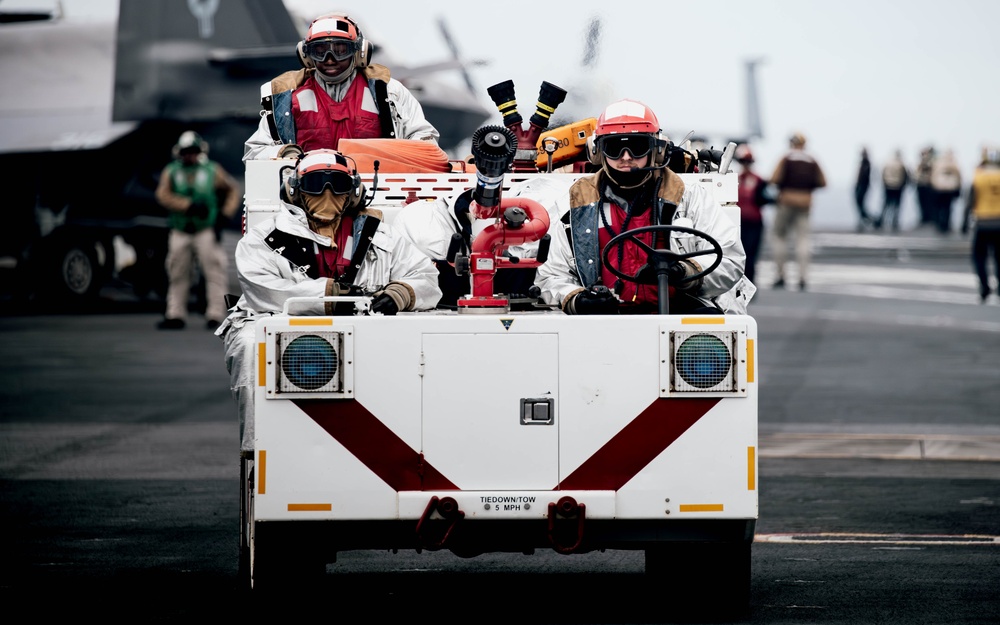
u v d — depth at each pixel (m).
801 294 76.44
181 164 58.94
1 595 20.05
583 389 17.27
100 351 52.59
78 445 33.97
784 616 18.88
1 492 28.33
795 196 79.44
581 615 19.02
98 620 18.61
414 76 67.38
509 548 17.58
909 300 72.88
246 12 72.31
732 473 17.31
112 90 71.69
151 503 27.23
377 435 17.19
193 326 61.22
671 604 19.02
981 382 45.09
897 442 34.78
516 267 19.73
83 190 71.56
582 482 17.30
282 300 19.06
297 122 23.47
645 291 19.45
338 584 21.22
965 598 19.92
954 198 134.25
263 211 20.83
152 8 71.25
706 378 17.28
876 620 18.61
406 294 18.98
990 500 28.09
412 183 21.23
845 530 25.17
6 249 71.69
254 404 17.47
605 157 19.33
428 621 18.67
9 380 45.12
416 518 17.17
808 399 41.81
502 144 18.08
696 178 21.12
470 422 17.22
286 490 17.14
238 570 21.36
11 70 74.56
